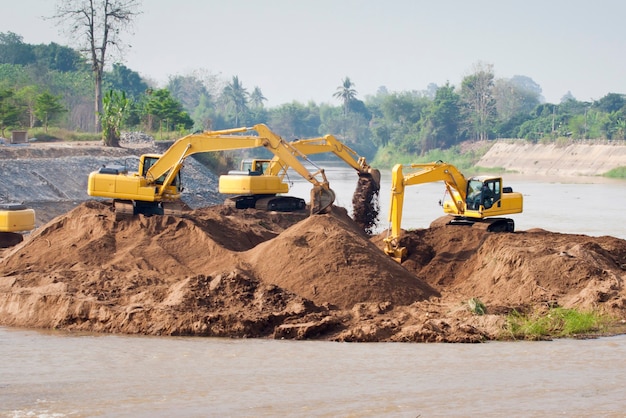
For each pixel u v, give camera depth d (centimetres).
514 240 5003
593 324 3956
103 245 4719
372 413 2716
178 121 15425
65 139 12862
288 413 2716
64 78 19775
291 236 4416
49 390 2967
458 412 2727
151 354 3434
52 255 4719
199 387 2989
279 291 4016
